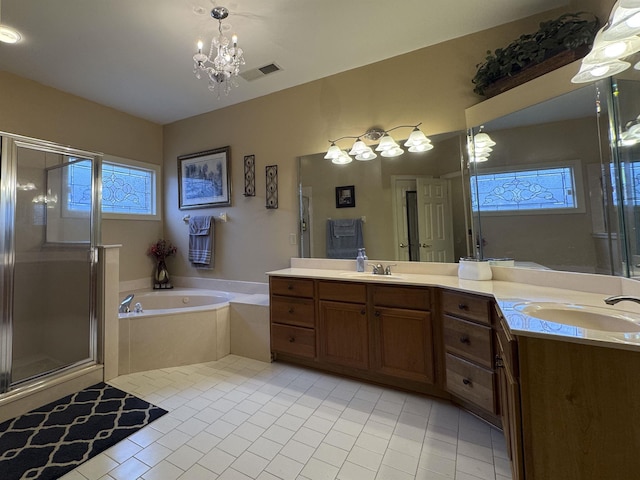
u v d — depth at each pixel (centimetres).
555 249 191
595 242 175
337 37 236
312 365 261
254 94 330
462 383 186
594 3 183
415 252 258
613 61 131
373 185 276
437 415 188
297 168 313
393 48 254
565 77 179
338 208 292
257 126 336
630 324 121
